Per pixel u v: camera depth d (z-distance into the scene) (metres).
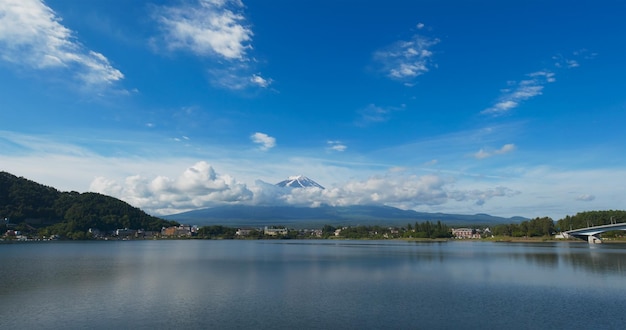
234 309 51.50
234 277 81.62
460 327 43.69
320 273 88.62
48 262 116.00
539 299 57.75
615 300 56.94
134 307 52.50
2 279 77.31
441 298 58.56
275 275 85.19
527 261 117.44
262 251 183.25
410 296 60.28
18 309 51.19
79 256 142.75
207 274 86.62
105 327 43.22
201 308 51.97
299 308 52.16
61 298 58.06
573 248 195.38
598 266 101.25
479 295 60.94
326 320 46.28
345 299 57.84
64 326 43.59
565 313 49.44
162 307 52.50
